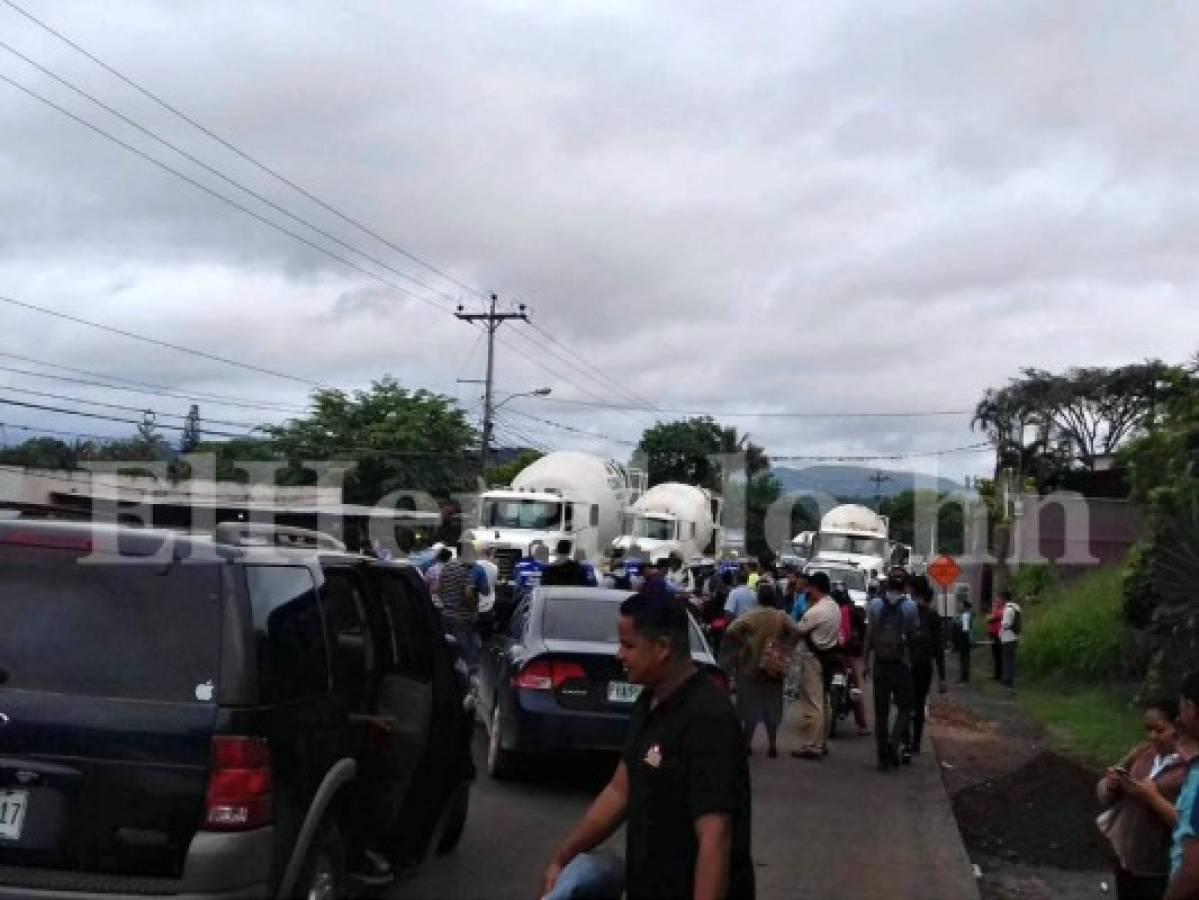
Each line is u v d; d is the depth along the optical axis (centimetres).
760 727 1639
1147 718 642
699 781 406
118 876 517
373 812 663
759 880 874
